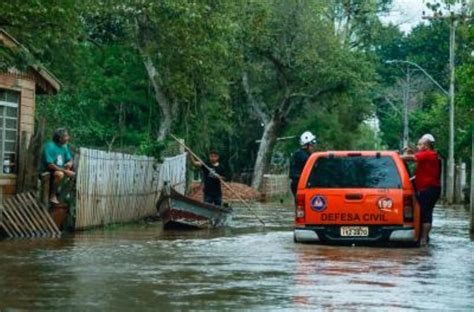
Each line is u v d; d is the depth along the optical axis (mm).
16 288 11211
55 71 31469
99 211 22453
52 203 20609
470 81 27188
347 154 17250
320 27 54531
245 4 45688
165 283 11727
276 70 56719
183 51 32469
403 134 72562
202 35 32188
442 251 16438
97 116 42500
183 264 13906
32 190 20844
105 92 41812
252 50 53281
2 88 21125
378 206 16922
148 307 9875
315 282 11938
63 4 23484
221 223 23453
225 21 33094
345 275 12719
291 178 19703
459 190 42219
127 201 24547
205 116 40812
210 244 17562
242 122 62594
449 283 11977
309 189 17281
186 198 22297
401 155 18172
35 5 21797
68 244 17484
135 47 35375
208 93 39406
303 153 19734
